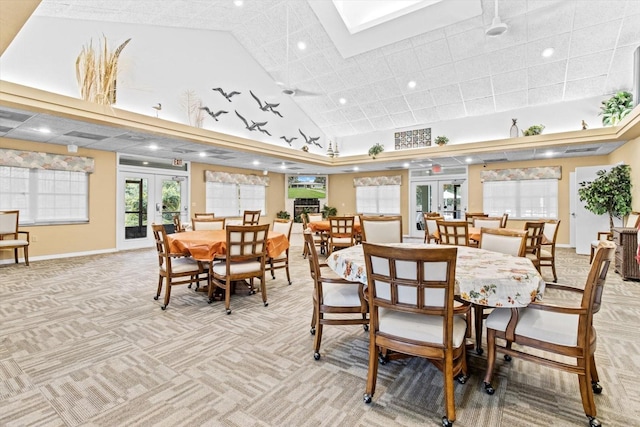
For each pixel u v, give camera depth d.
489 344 1.78
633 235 4.26
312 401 1.70
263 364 2.08
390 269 1.53
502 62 5.94
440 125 8.05
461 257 2.17
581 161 7.34
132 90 5.14
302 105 8.60
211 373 1.97
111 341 2.41
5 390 1.78
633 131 4.81
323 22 5.86
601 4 4.59
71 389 1.79
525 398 1.73
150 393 1.76
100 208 6.66
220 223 5.08
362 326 2.73
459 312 1.64
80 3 4.18
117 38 4.93
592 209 5.81
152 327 2.69
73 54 4.44
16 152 5.44
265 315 2.99
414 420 1.55
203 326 2.71
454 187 9.18
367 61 6.71
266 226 3.23
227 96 6.74
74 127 4.70
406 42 6.01
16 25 1.96
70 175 6.24
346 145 9.70
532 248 3.90
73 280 4.29
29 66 4.04
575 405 1.67
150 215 7.61
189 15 5.48
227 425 1.51
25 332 2.57
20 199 5.62
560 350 1.56
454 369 1.59
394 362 2.12
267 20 6.12
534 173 7.79
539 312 1.78
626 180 5.51
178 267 3.25
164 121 5.21
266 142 7.66
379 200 10.60
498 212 8.40
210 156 7.61
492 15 5.05
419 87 7.09
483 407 1.65
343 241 5.43
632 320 2.84
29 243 5.56
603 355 2.20
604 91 6.04
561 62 5.66
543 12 4.84
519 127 6.96
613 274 4.63
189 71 6.01
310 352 2.26
